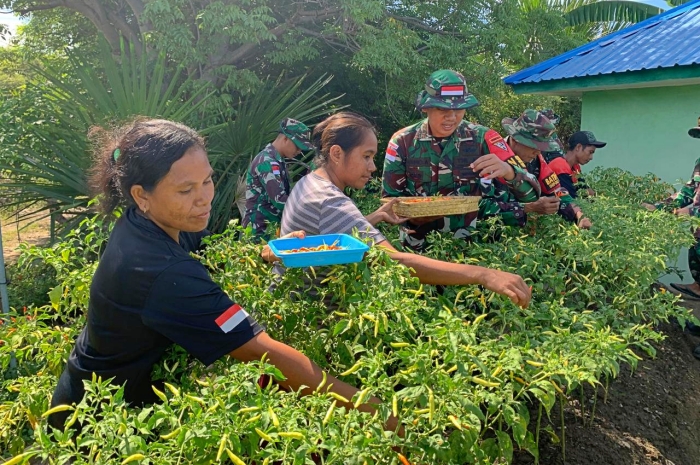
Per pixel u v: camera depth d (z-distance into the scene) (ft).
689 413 11.05
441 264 6.91
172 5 24.59
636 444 9.09
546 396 5.66
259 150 20.75
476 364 5.23
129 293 5.21
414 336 6.37
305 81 32.89
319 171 8.19
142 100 18.39
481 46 30.58
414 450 4.83
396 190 11.87
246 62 31.27
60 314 7.25
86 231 16.72
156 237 5.37
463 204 9.86
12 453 6.52
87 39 37.37
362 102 33.58
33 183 18.42
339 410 4.66
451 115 10.62
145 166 5.20
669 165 21.18
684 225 14.07
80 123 17.71
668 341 14.25
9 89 25.05
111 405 4.63
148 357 5.65
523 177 10.34
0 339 6.95
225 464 4.70
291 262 6.15
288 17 29.35
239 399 4.71
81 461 4.28
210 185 5.53
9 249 28.73
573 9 48.32
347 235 6.93
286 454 4.33
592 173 17.69
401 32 27.81
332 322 7.07
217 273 7.11
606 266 9.85
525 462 8.17
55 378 6.87
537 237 11.59
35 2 33.94
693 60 18.19
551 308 7.80
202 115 23.18
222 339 5.19
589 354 6.54
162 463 4.28
